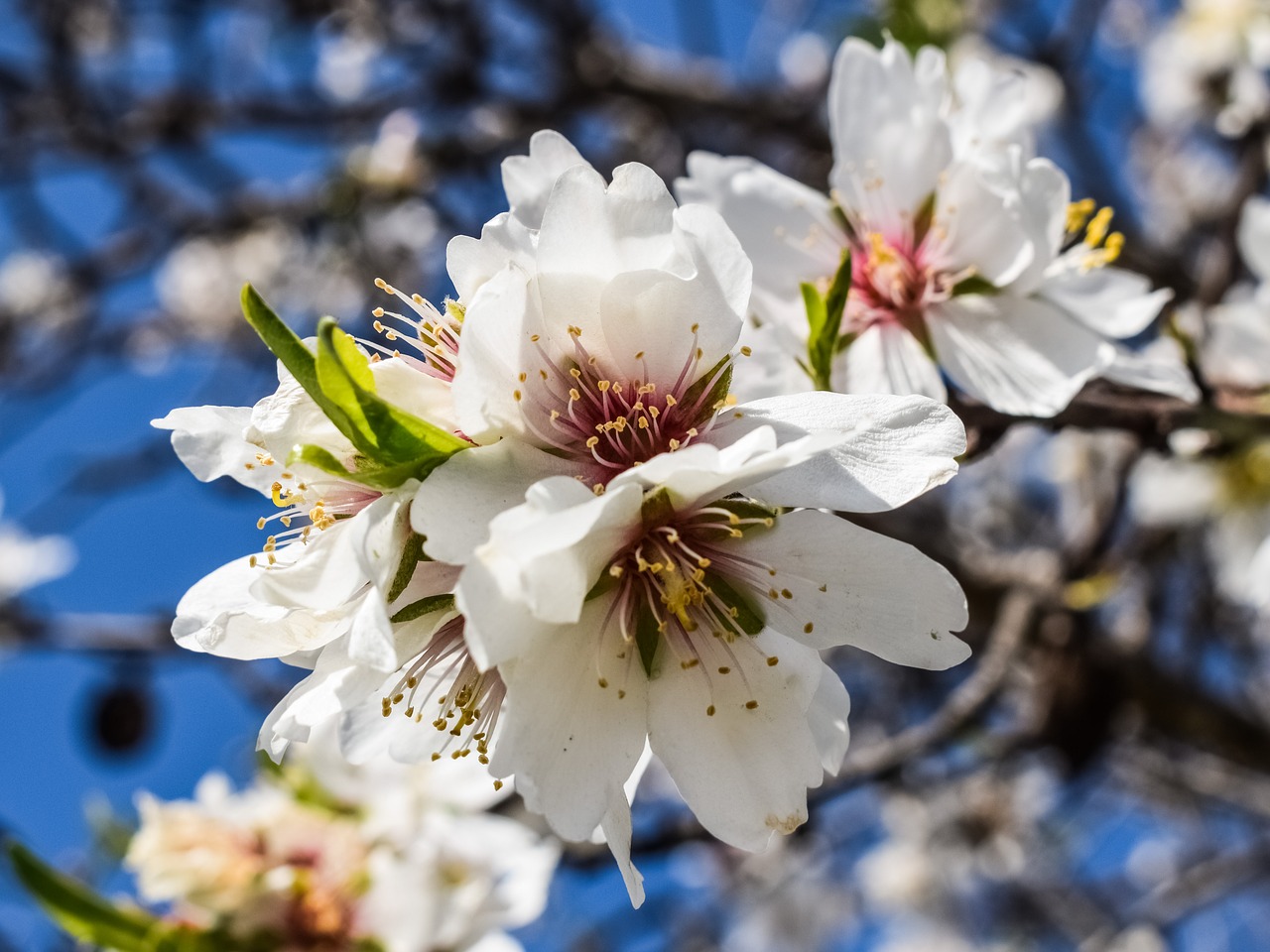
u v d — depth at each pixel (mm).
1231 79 541
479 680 206
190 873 259
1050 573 356
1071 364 231
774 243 242
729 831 202
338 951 260
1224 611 498
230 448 208
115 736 450
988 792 629
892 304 238
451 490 192
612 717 201
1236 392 256
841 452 196
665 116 542
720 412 202
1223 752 408
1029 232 232
